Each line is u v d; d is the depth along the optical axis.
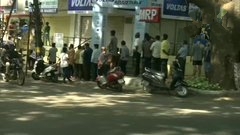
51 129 10.10
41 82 21.44
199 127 10.81
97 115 12.10
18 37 31.91
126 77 21.83
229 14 19.39
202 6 20.12
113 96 17.06
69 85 20.66
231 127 10.97
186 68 24.17
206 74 21.64
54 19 33.34
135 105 14.51
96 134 9.66
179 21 26.88
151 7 22.97
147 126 10.70
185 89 17.75
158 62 21.28
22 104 13.80
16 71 19.77
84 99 15.65
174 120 11.66
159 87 18.39
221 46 19.59
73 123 10.84
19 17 34.72
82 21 30.53
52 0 31.36
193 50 22.88
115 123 10.98
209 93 18.45
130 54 26.50
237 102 16.62
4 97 15.41
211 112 13.59
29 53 25.67
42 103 14.20
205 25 21.75
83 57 22.92
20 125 10.50
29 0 32.94
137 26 24.00
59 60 22.58
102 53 21.19
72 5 28.86
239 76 19.42
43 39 30.88
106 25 26.31
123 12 26.16
